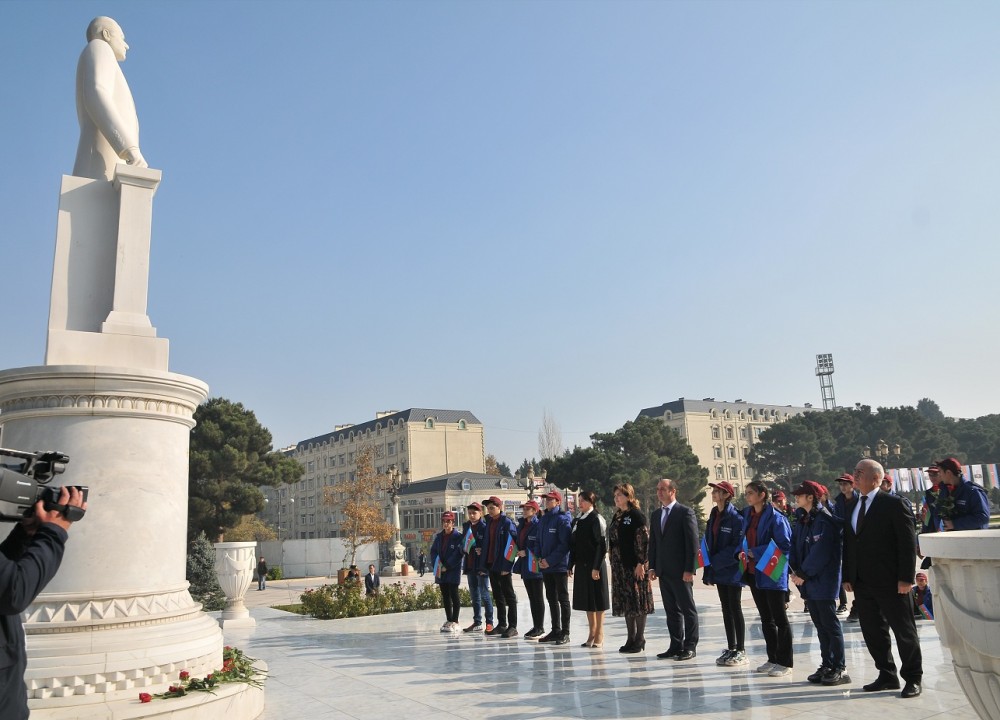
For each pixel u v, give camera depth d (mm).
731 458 88500
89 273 5969
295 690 6625
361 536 46062
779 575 6812
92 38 6582
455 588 10945
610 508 49156
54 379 5156
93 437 5188
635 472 49969
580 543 8781
